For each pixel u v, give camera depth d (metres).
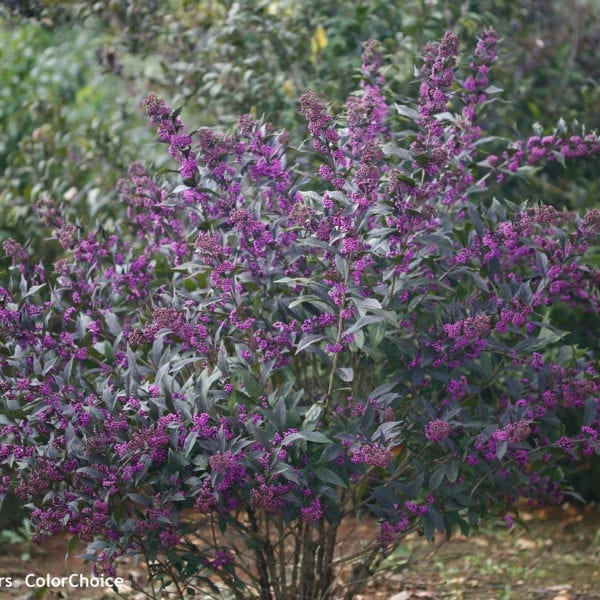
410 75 4.94
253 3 5.18
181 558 3.08
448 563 4.80
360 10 5.02
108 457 2.88
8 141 6.35
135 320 3.57
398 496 3.18
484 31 3.57
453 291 3.09
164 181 3.56
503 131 5.30
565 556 4.86
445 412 3.11
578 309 4.82
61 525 2.96
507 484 3.28
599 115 5.52
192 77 5.26
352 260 2.80
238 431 2.87
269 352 3.04
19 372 3.07
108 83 7.66
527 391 3.29
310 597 3.49
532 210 3.13
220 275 2.95
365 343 3.02
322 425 3.00
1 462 3.00
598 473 5.36
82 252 3.48
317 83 4.95
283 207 3.20
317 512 2.85
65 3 5.73
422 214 2.75
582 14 5.81
